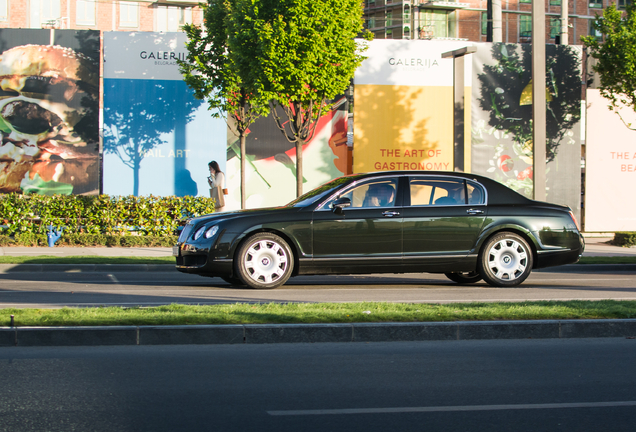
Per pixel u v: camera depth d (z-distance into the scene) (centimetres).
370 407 471
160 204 1967
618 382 542
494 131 2406
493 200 1125
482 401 488
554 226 1130
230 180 2302
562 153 2439
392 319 705
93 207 1919
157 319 677
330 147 2341
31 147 2181
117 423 433
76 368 570
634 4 2191
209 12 2011
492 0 3312
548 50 2430
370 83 2347
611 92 2233
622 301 830
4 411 457
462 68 2320
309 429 424
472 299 966
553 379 549
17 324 655
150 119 2256
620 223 2481
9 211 1862
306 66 1700
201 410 462
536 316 722
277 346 656
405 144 2370
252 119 2080
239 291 1048
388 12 7056
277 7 1703
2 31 2166
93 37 2209
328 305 779
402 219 1080
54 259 1460
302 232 1059
